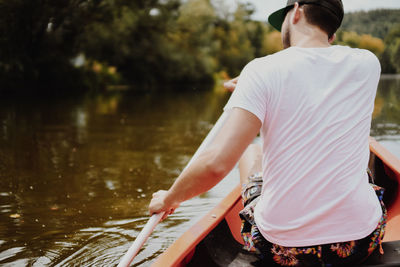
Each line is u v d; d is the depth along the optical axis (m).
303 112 1.10
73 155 4.43
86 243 2.19
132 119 7.65
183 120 7.50
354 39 21.33
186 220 2.50
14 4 15.12
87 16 18.09
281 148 1.12
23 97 13.59
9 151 4.67
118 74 22.67
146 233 1.29
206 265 1.49
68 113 8.71
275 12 1.38
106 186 3.27
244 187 1.50
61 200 2.92
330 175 1.11
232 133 1.09
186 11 26.88
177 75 25.56
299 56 1.14
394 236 1.80
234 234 1.76
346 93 1.13
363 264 1.25
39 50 17.31
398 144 4.57
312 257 1.16
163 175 3.59
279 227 1.15
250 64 1.15
